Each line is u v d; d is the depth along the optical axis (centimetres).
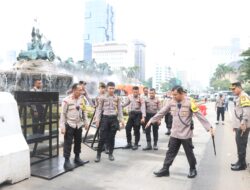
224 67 12544
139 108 886
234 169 670
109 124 731
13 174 534
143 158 766
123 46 12800
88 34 19675
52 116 726
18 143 556
